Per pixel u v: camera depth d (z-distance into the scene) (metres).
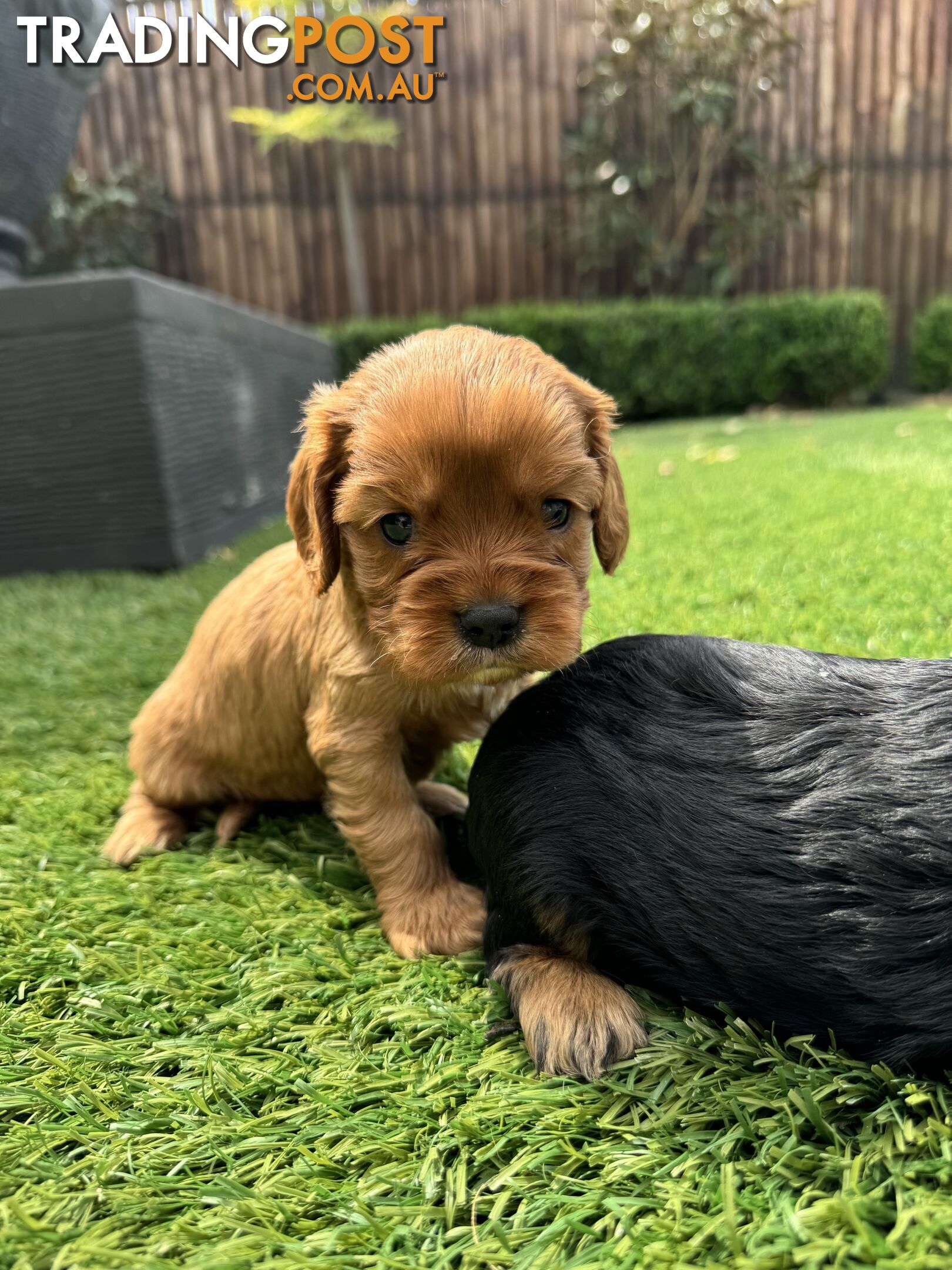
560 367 0.30
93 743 0.49
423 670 0.25
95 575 0.85
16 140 0.93
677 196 2.29
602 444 0.30
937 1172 0.18
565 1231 0.18
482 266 2.38
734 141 2.21
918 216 2.27
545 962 0.25
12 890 0.34
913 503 0.82
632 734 0.24
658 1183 0.19
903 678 0.23
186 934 0.31
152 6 1.95
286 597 0.35
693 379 2.11
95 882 0.35
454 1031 0.25
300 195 2.32
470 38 2.24
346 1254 0.18
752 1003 0.22
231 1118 0.22
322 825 0.39
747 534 0.76
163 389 0.84
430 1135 0.22
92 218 2.22
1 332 0.81
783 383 2.12
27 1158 0.21
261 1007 0.27
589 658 0.28
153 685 0.57
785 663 0.24
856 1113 0.20
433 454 0.25
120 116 2.26
